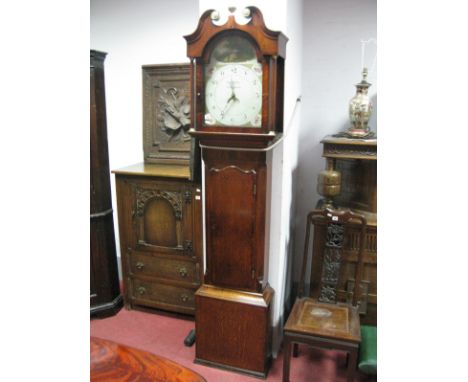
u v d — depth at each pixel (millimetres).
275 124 1866
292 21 2039
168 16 2609
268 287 2117
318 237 2234
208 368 2121
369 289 2191
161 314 2654
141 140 2854
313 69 2523
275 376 2064
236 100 1785
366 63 2428
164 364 911
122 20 2727
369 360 1812
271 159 2012
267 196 1993
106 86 2863
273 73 1697
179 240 2455
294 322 1880
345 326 1849
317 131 2600
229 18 1686
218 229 1998
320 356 2229
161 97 2693
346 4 2395
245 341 2037
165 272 2553
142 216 2500
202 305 2078
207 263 2070
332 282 2104
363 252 2012
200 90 1817
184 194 2371
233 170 1905
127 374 874
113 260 2664
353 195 2287
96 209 2508
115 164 2973
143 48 2715
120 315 2652
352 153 2109
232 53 1748
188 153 2684
